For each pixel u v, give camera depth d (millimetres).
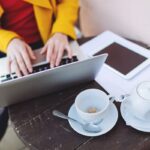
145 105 656
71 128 718
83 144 676
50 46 911
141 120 700
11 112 792
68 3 1095
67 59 869
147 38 1021
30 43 1134
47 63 853
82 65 737
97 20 1216
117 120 715
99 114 681
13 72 825
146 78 841
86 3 1210
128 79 847
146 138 671
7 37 955
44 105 799
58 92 835
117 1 1037
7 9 1043
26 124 751
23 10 1066
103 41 1035
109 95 790
